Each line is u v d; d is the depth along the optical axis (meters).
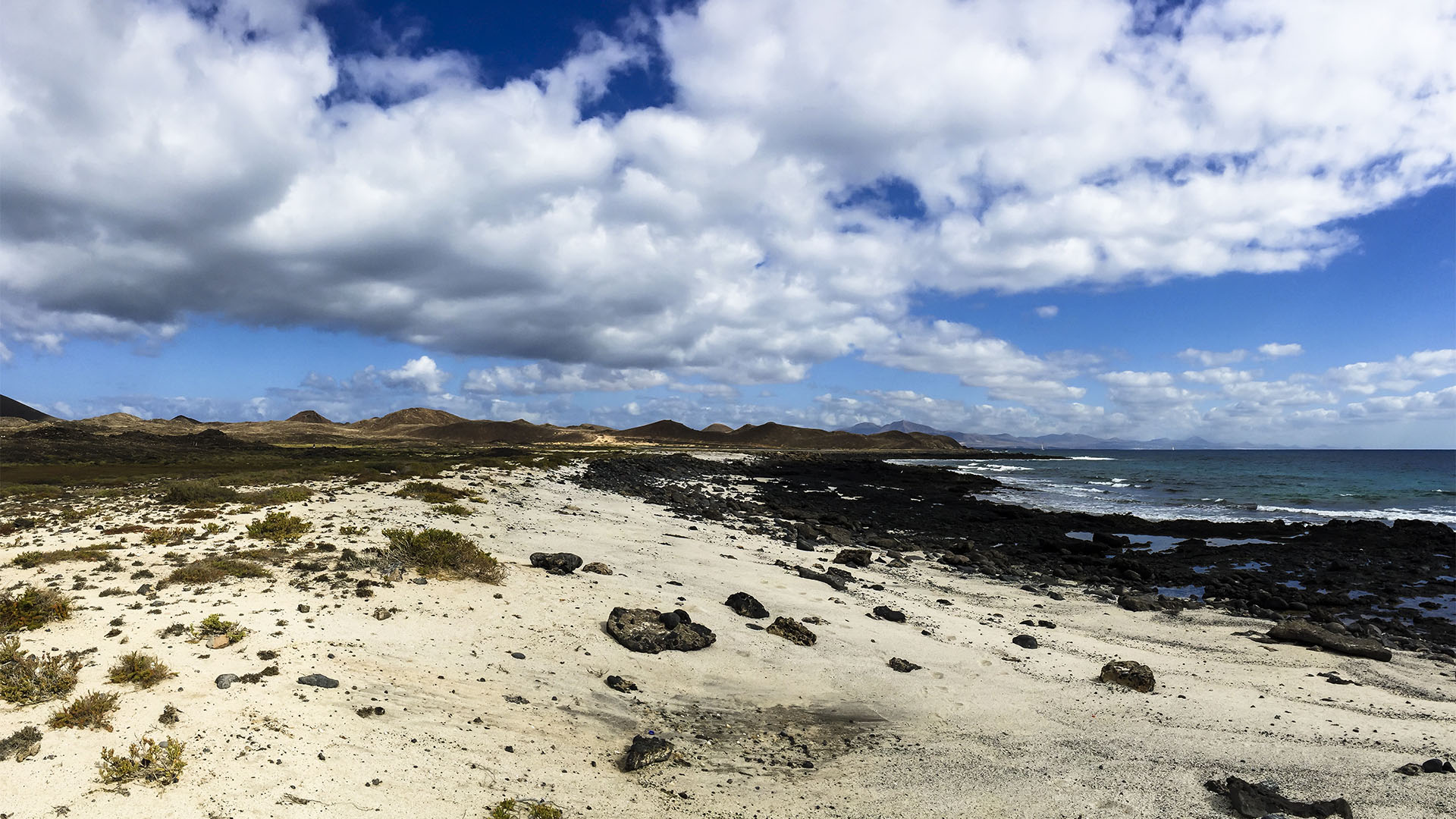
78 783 6.93
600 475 57.09
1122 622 20.19
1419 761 10.58
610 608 15.38
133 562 15.23
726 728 10.65
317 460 70.75
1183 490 70.19
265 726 8.49
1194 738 11.22
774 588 19.80
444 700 10.12
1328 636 17.94
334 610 12.95
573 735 9.79
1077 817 8.42
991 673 14.11
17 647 9.51
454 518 25.06
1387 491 67.88
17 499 26.20
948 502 56.66
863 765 9.70
